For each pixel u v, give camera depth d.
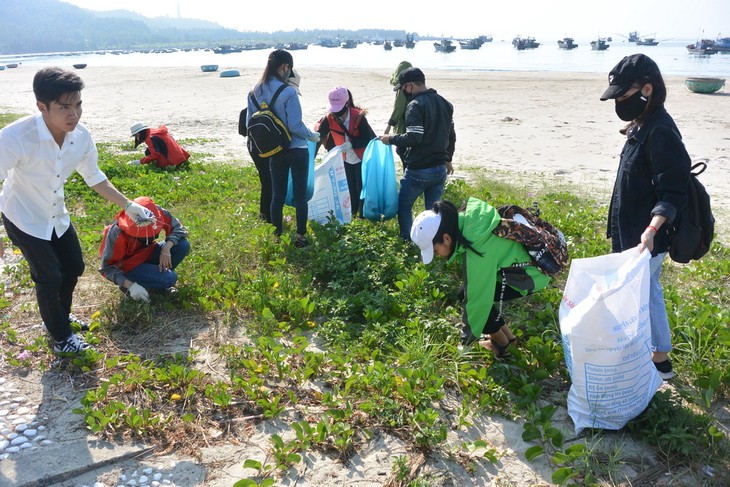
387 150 6.93
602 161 12.09
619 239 3.90
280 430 3.66
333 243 6.33
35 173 3.92
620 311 3.38
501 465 3.39
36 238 4.07
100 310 5.02
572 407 3.68
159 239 5.45
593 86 27.75
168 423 3.67
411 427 3.63
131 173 10.10
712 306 4.82
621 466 3.34
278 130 5.98
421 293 5.21
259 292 5.24
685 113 18.08
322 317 5.05
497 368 4.18
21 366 4.29
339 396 3.92
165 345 4.61
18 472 3.29
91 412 3.66
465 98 23.23
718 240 7.13
